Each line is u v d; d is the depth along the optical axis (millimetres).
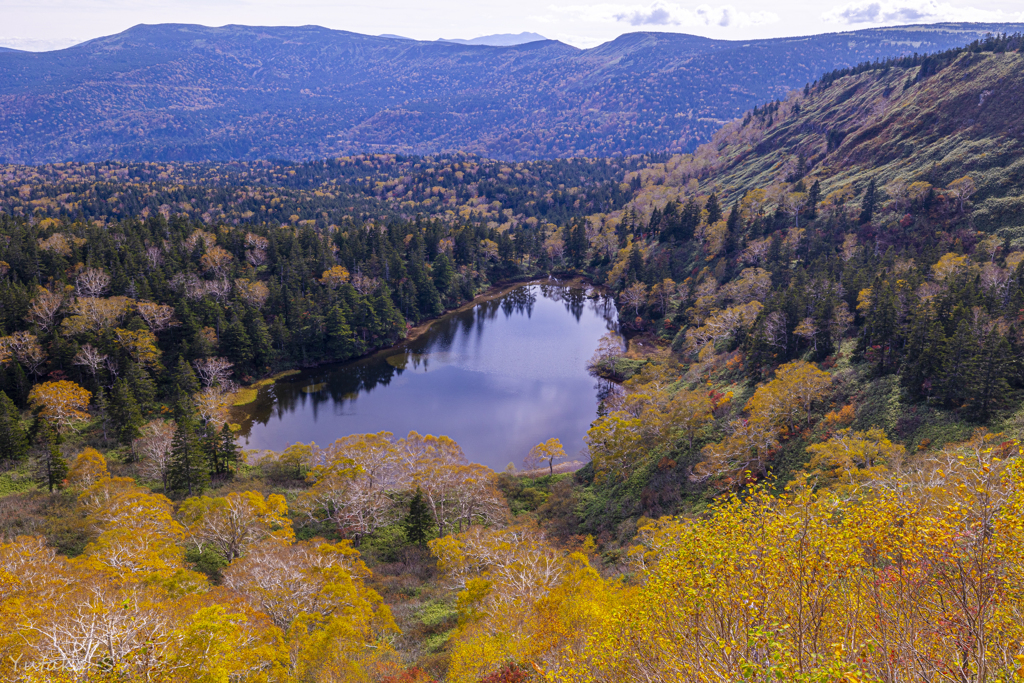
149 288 119625
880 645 17938
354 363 132375
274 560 47281
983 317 69062
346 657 36844
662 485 69562
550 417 105125
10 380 93125
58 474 69250
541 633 34312
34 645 29078
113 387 94250
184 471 71438
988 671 16859
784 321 93250
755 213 178375
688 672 19891
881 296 84812
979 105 161250
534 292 196625
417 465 76500
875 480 43875
